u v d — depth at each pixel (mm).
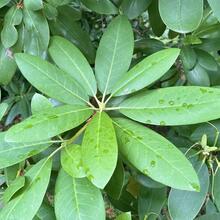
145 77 511
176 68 791
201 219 628
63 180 488
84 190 476
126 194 720
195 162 577
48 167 485
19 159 514
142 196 652
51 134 462
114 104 550
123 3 724
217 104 472
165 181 439
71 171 458
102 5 704
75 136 501
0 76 713
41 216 557
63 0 646
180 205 568
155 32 767
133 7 726
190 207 566
